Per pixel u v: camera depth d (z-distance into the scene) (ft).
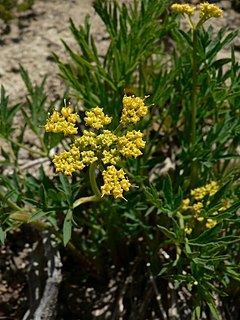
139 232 1.67
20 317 1.61
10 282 1.68
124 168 1.50
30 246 1.75
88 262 1.71
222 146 1.51
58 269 1.53
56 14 2.14
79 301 1.67
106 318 1.63
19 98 1.95
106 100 1.54
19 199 1.42
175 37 1.61
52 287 1.52
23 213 1.32
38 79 1.98
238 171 1.68
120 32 1.53
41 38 2.08
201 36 1.48
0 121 1.50
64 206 1.31
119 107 1.55
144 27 1.52
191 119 1.53
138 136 1.17
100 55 2.05
